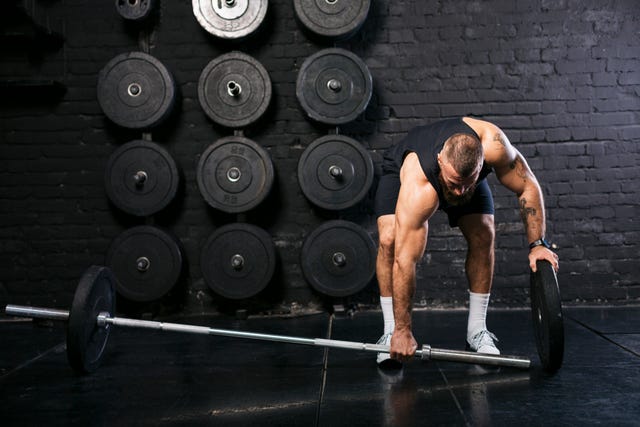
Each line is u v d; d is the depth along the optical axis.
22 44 3.32
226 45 3.34
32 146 3.35
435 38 3.34
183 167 3.37
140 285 3.14
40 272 3.33
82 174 3.35
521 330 2.71
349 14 3.09
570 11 3.30
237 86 3.07
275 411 1.67
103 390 1.90
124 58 3.13
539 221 1.99
